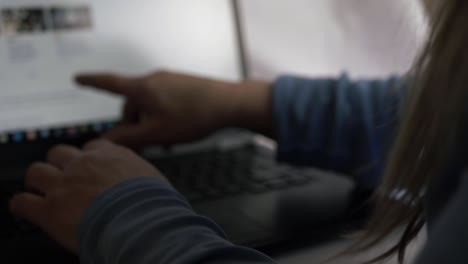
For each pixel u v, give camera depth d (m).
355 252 0.27
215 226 0.22
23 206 0.27
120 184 0.24
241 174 0.48
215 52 0.63
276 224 0.34
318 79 0.47
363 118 0.42
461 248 0.13
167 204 0.22
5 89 0.51
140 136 0.46
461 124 0.16
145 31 0.59
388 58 0.64
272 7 0.66
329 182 0.46
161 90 0.46
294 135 0.45
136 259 0.19
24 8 0.52
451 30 0.16
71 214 0.24
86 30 0.56
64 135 0.54
